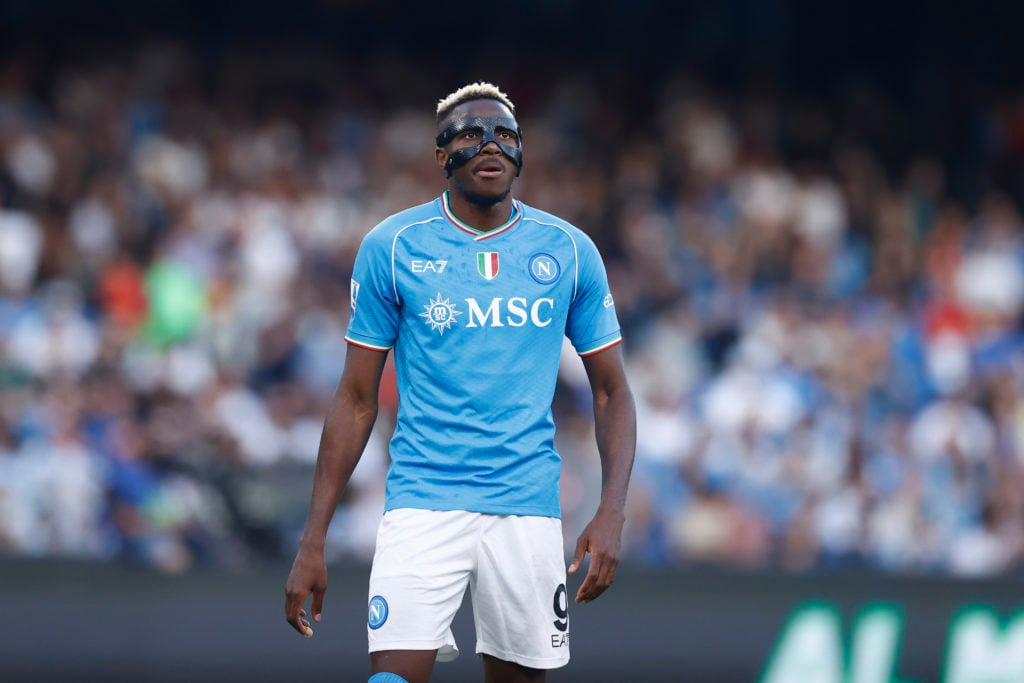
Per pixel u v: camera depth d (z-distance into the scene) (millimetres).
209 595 21109
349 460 13195
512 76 46938
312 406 31094
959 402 35562
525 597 12773
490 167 12875
